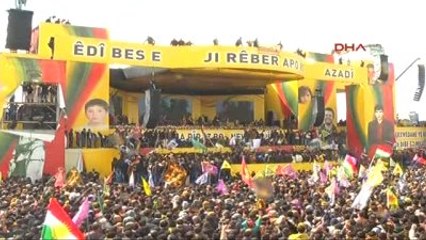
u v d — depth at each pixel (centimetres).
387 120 4900
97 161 3512
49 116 3362
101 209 1662
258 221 1437
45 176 3073
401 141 5475
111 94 4609
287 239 1322
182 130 4169
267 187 2045
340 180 2520
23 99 3459
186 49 3991
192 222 1485
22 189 2145
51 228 1145
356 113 4869
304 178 2858
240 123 4900
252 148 3984
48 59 3478
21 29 3400
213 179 3117
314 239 1334
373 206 1727
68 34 3772
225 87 5022
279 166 3541
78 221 1437
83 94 3725
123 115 4650
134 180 3122
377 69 4894
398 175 2797
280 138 4325
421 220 1539
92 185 2286
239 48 4025
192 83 4722
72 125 3681
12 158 3164
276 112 5084
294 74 4347
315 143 4384
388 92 4947
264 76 4400
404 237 1353
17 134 3191
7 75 3322
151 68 4047
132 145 3625
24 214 1563
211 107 5203
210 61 3984
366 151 4741
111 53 3806
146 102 3950
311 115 4978
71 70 3709
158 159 3328
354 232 1352
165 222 1426
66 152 3428
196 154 3672
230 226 1384
